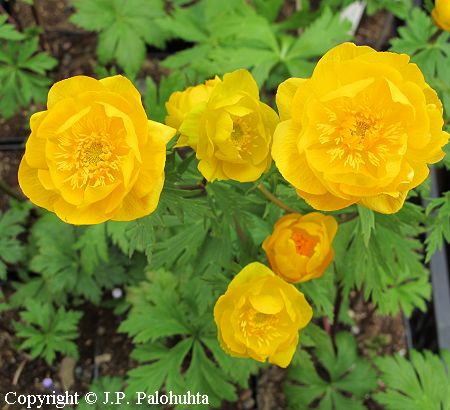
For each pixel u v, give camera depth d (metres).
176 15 0.48
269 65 0.44
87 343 0.48
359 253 0.34
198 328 0.41
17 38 0.43
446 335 0.42
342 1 0.47
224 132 0.24
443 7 0.31
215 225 0.31
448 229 0.33
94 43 0.57
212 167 0.25
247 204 0.31
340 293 0.41
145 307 0.41
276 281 0.28
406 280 0.44
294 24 0.50
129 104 0.23
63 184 0.24
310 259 0.28
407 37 0.40
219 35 0.46
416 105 0.24
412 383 0.39
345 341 0.44
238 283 0.28
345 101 0.25
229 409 0.45
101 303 0.48
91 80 0.24
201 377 0.40
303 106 0.24
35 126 0.24
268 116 0.25
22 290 0.46
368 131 0.24
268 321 0.29
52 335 0.44
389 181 0.23
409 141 0.24
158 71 0.56
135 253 0.47
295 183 0.24
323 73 0.24
